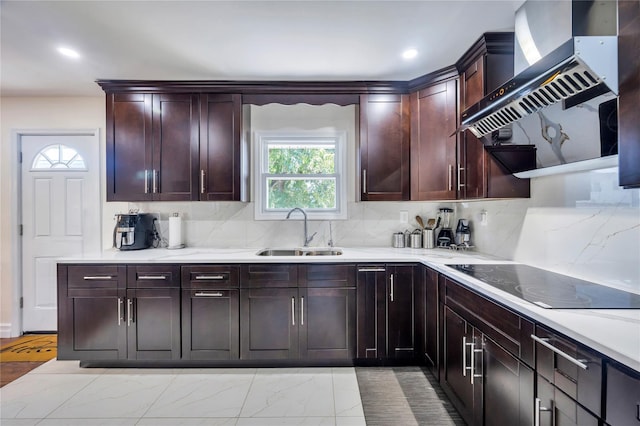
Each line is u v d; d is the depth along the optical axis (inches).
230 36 78.4
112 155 104.7
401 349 95.4
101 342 93.3
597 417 35.3
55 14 69.4
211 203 119.5
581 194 64.7
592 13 52.4
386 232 120.6
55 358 101.8
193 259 93.7
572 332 38.4
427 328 91.3
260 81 103.5
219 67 94.5
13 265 119.9
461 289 69.7
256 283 94.1
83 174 120.7
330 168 123.0
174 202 114.4
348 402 78.3
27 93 115.8
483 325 60.0
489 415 58.0
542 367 44.1
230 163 105.0
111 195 104.8
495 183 78.6
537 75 48.6
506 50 79.3
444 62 91.4
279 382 87.4
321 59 89.9
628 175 38.9
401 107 105.8
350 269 95.0
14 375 91.4
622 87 39.7
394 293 95.3
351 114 120.7
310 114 120.6
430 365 89.5
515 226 85.8
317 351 94.7
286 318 94.5
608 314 43.9
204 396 80.7
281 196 122.5
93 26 73.9
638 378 31.2
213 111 105.2
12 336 119.0
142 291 93.3
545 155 62.6
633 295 52.8
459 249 109.7
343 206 120.4
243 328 94.0
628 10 38.7
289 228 120.0
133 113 104.8
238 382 87.4
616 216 57.4
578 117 51.0
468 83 87.8
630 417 31.9
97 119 119.8
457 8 68.1
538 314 44.4
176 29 75.3
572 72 44.4
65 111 119.4
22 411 74.9
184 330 93.6
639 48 37.1
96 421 71.3
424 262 91.0
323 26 74.3
